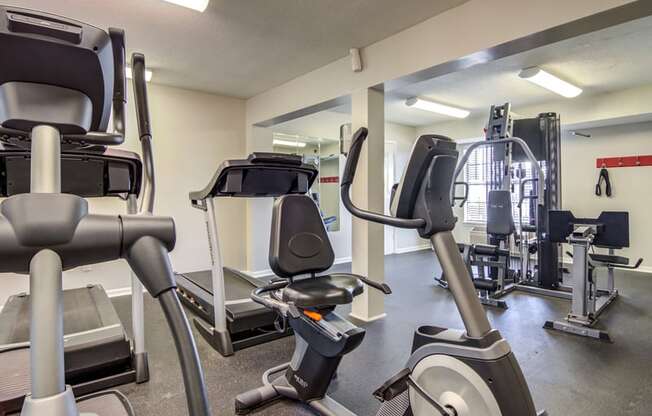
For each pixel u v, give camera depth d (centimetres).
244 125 524
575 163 620
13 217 50
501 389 126
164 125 457
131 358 238
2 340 235
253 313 288
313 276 211
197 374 55
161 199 458
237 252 532
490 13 246
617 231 328
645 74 433
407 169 142
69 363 213
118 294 428
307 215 218
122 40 73
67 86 59
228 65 381
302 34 307
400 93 508
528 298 420
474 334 133
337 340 169
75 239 52
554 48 354
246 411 195
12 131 64
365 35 310
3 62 53
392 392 149
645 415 195
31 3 255
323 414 185
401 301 404
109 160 180
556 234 353
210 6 263
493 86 476
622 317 350
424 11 271
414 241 783
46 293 47
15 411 182
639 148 559
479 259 446
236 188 248
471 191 760
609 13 202
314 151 610
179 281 396
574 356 266
